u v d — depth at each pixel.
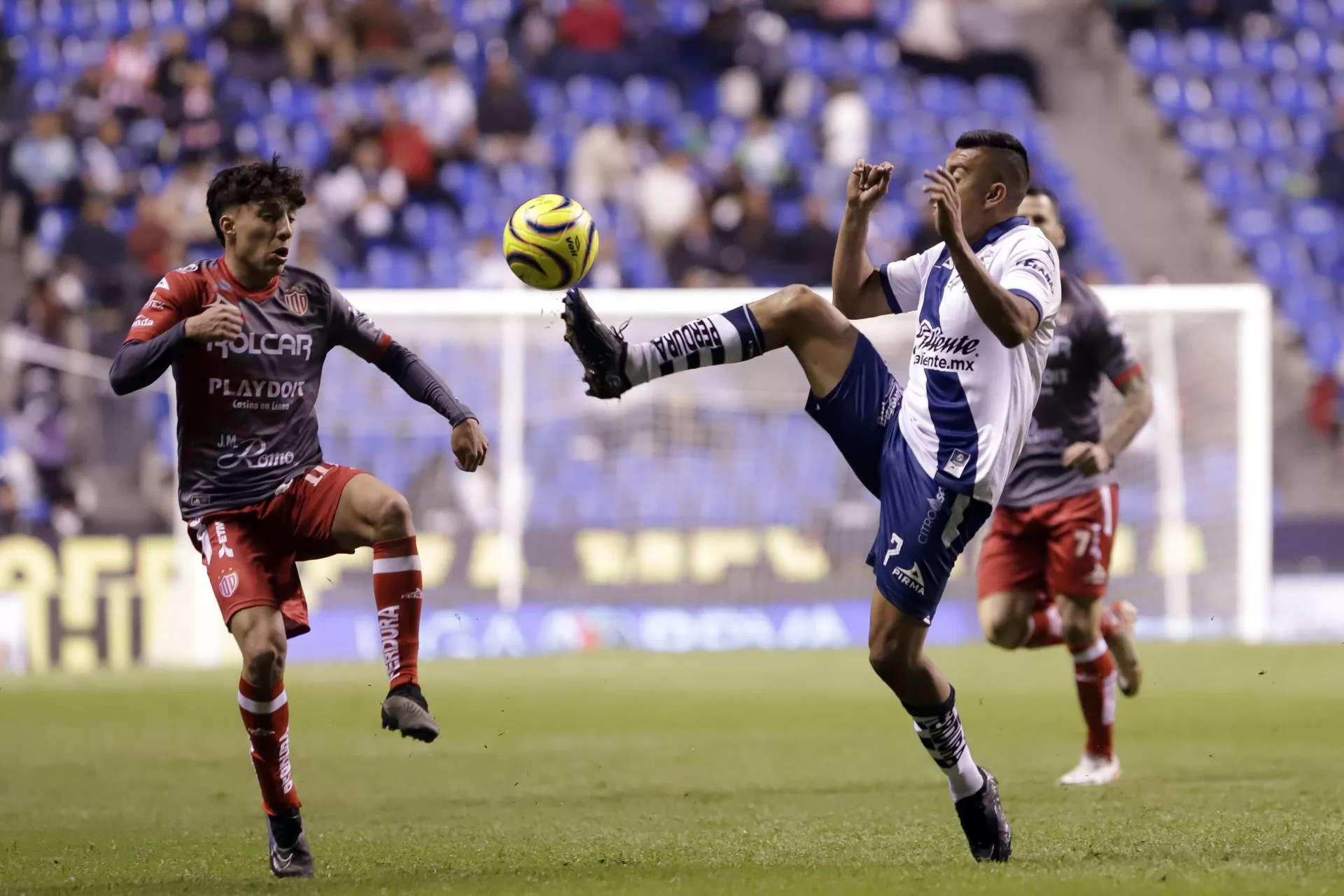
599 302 46.22
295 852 14.92
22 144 67.38
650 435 49.69
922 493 14.69
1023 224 15.19
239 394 15.67
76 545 46.66
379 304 47.81
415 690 14.77
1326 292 78.12
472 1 79.31
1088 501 23.64
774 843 16.34
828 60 82.88
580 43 79.19
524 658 44.84
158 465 54.31
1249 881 12.87
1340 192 83.12
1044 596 24.72
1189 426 46.59
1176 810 18.55
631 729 29.56
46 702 34.88
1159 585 47.16
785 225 74.00
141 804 20.72
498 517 48.81
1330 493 65.81
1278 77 87.56
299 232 67.25
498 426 48.69
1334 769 22.88
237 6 74.44
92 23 75.12
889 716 31.45
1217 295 45.94
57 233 66.88
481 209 70.75
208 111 70.12
